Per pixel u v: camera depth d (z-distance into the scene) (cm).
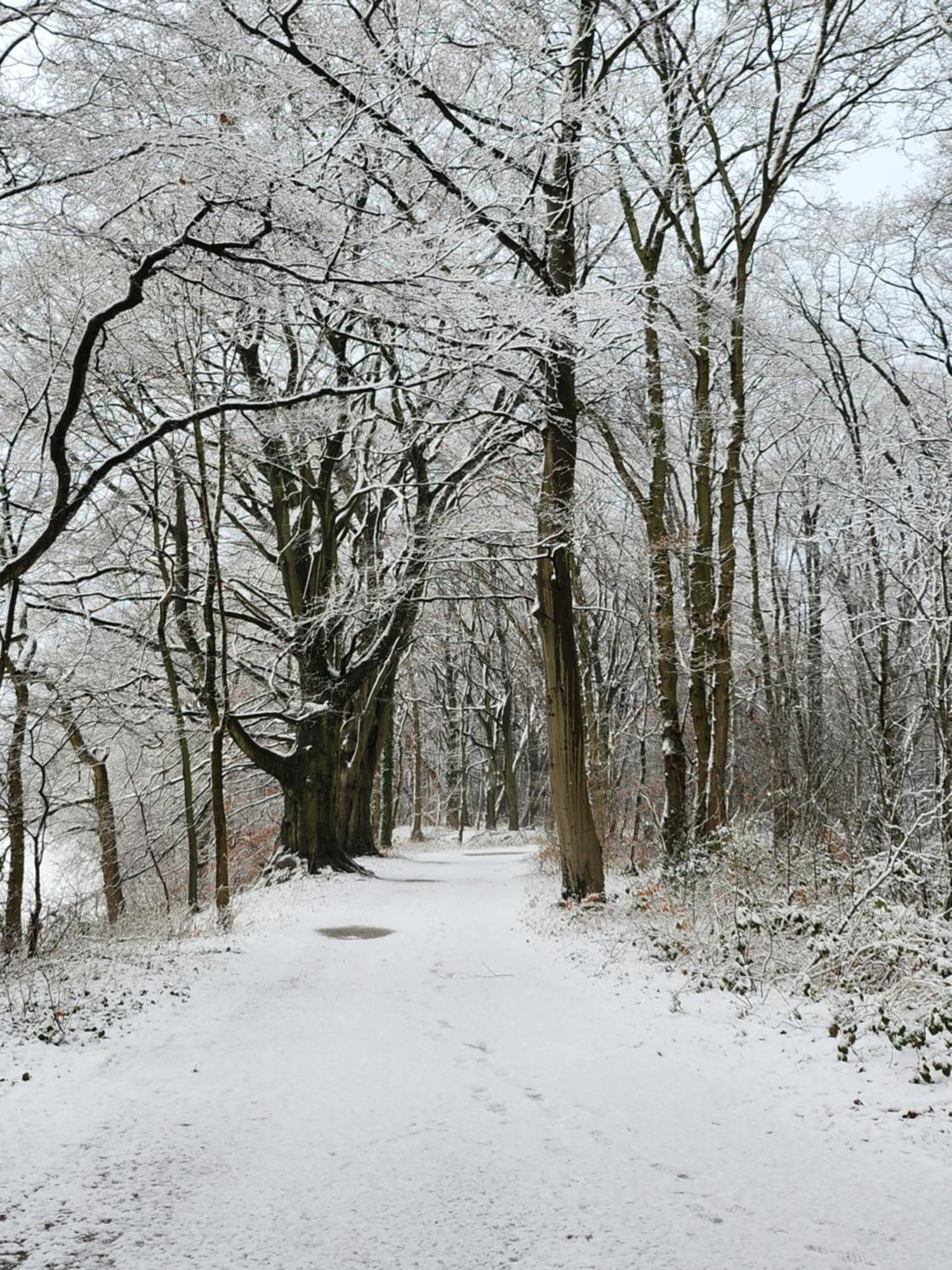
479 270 1198
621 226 1839
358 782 2786
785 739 1933
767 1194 450
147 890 2389
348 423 1950
